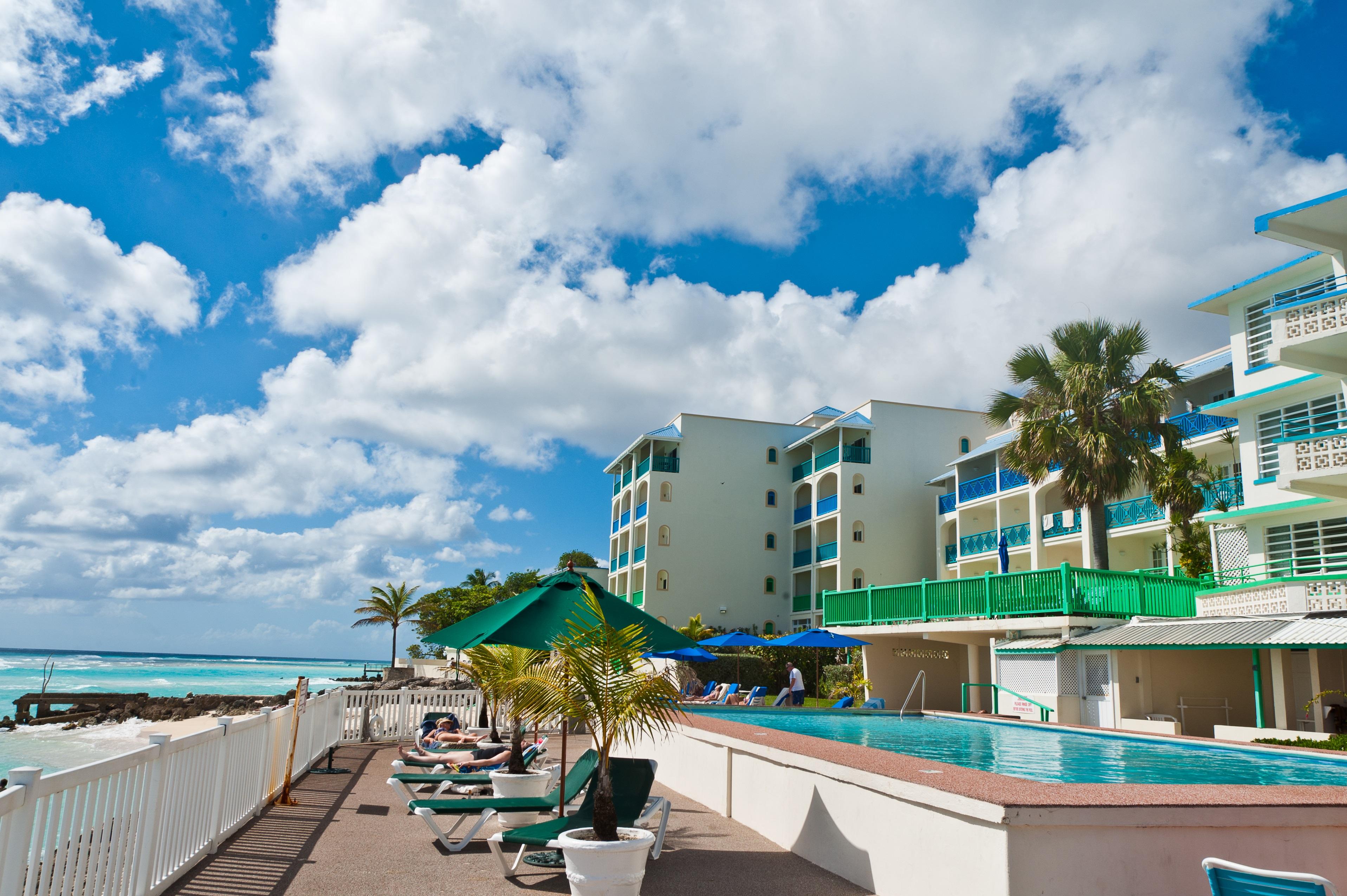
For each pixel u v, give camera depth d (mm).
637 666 6426
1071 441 21375
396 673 59969
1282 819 5062
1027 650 19203
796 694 24984
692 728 10523
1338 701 16500
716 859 7141
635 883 5625
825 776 6938
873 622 25156
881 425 40844
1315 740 13992
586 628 6535
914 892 5582
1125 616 19172
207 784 7008
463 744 12844
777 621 44375
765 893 6125
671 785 11484
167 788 5992
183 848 6371
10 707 51688
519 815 8016
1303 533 19453
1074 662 18359
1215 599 18891
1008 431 36875
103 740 32719
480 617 8453
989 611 20984
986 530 36094
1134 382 21672
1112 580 19281
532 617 7664
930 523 40281
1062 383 21938
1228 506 23406
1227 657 18188
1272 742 14562
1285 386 19484
